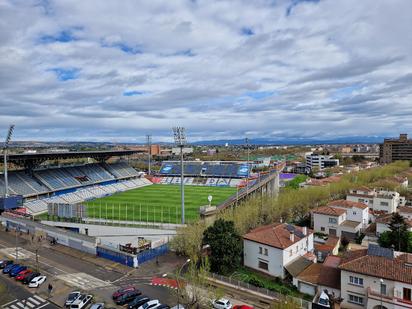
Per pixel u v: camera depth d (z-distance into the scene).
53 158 140.38
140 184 177.50
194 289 45.25
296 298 46.09
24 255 70.06
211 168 198.00
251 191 124.31
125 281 56.31
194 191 156.75
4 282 56.41
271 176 149.25
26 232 87.62
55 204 93.69
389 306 41.94
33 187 128.25
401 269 43.41
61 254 70.75
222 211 87.00
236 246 58.78
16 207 103.81
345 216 85.31
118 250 68.12
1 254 70.69
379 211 96.44
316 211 84.62
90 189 146.62
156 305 46.00
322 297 45.97
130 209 114.81
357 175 140.88
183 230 71.00
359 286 45.41
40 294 51.78
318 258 65.56
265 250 58.59
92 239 71.00
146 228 83.12
